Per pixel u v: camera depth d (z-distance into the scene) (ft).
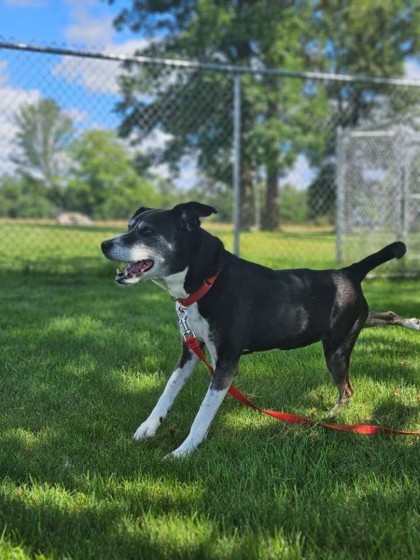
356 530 7.16
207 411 10.07
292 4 85.71
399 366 14.39
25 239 49.26
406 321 12.09
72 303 22.18
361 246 34.50
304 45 97.40
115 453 9.72
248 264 10.92
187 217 10.28
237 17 77.82
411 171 32.76
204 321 10.32
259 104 69.10
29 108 50.67
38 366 14.14
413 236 32.78
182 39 78.23
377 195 33.86
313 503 7.94
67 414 11.32
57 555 6.75
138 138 55.16
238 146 28.60
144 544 6.91
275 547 6.79
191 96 50.65
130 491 8.24
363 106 69.87
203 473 8.95
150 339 16.80
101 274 28.86
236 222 28.81
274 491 8.22
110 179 84.28
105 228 58.34
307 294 10.97
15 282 26.55
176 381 10.92
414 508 7.85
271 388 12.85
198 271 10.25
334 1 97.14
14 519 7.48
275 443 10.06
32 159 75.97
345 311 11.26
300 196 83.35
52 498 7.96
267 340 10.73
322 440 10.19
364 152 34.22
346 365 11.61
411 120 43.27
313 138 70.18
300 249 44.21
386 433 10.48
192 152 58.03
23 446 9.88
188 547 6.84
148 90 49.06
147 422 10.62
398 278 30.45
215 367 10.40
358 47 99.50
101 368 14.06
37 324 18.31
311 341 11.25
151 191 84.53
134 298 23.45
